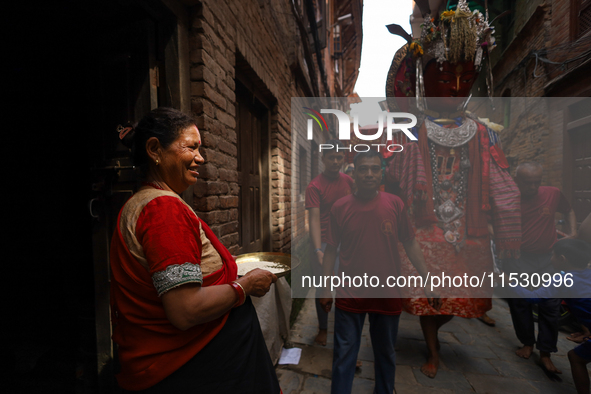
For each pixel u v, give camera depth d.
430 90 1.60
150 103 1.55
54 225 2.25
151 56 1.56
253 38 2.65
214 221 1.80
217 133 1.88
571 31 3.75
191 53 1.72
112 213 1.61
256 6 2.75
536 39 4.39
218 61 1.92
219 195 1.89
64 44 1.77
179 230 0.74
